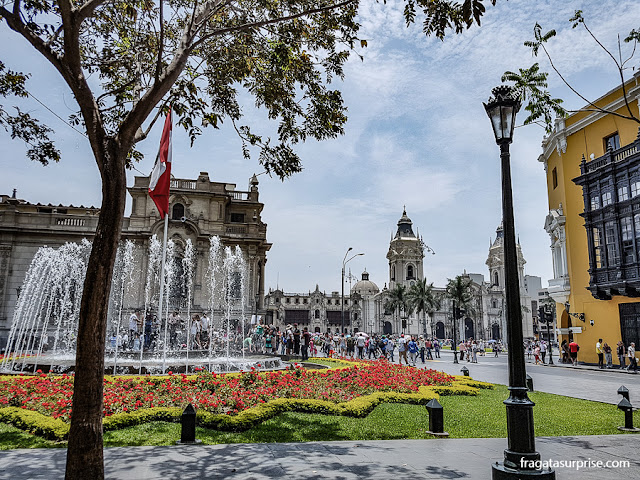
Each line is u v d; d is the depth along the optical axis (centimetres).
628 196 2833
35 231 4272
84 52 1039
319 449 803
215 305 4503
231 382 1246
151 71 1070
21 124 935
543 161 3991
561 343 3644
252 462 716
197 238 4566
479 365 3300
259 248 5066
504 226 657
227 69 1120
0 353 3102
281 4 1068
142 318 3164
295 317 12162
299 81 1124
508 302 628
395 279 10975
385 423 1043
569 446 869
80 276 4175
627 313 2878
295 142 1176
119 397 1072
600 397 1557
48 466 673
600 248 3056
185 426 831
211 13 853
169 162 2261
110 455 739
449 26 812
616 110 3002
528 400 587
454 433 970
